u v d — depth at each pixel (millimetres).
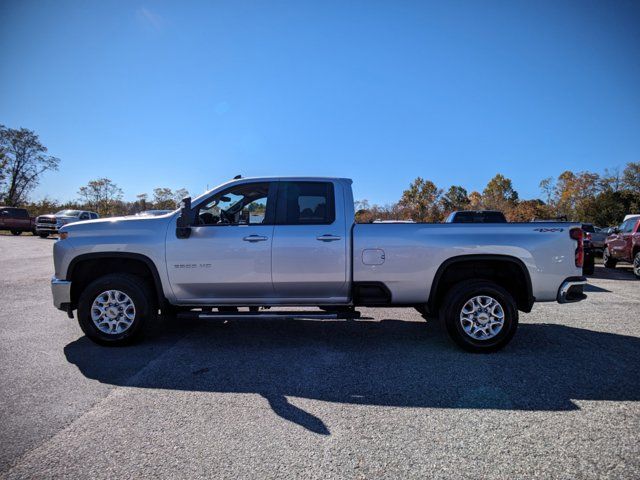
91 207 54594
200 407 3207
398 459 2492
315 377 3832
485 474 2330
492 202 53719
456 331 4496
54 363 4180
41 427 2877
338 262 4656
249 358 4363
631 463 2436
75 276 4875
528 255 4551
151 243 4727
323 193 4891
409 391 3508
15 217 31516
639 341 5004
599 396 3396
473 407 3201
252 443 2678
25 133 48625
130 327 4656
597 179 55156
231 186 4945
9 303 7211
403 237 4645
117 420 2986
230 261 4684
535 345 4832
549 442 2680
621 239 13281
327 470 2377
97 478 2293
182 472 2354
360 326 5777
